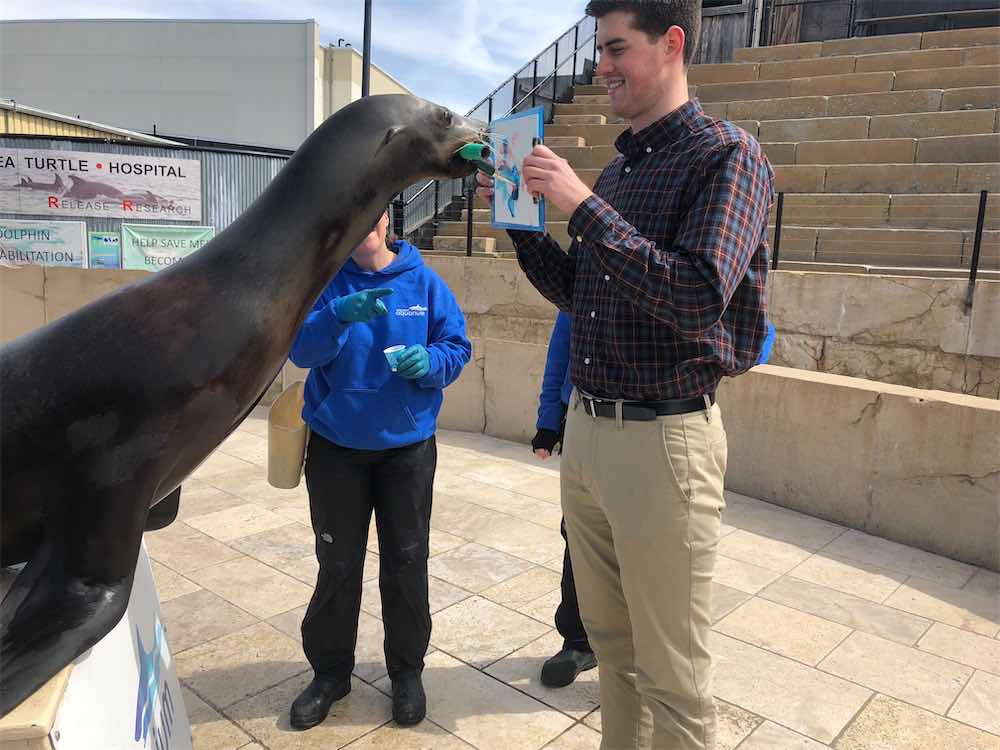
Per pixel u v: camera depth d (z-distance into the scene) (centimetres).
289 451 252
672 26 179
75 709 120
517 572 394
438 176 183
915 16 1214
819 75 1150
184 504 489
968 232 750
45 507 129
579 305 202
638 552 189
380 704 280
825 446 472
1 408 124
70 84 3288
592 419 197
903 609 361
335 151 158
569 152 1116
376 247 255
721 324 185
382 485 261
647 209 184
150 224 920
